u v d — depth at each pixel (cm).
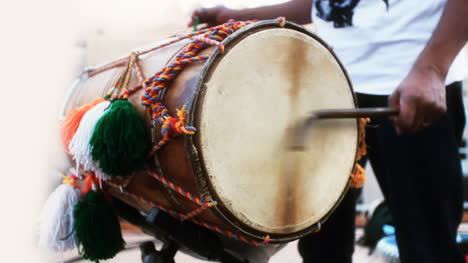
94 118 99
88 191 117
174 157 95
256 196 96
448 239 121
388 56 127
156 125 97
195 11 162
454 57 104
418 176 122
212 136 90
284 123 100
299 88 102
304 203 104
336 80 111
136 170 98
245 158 95
